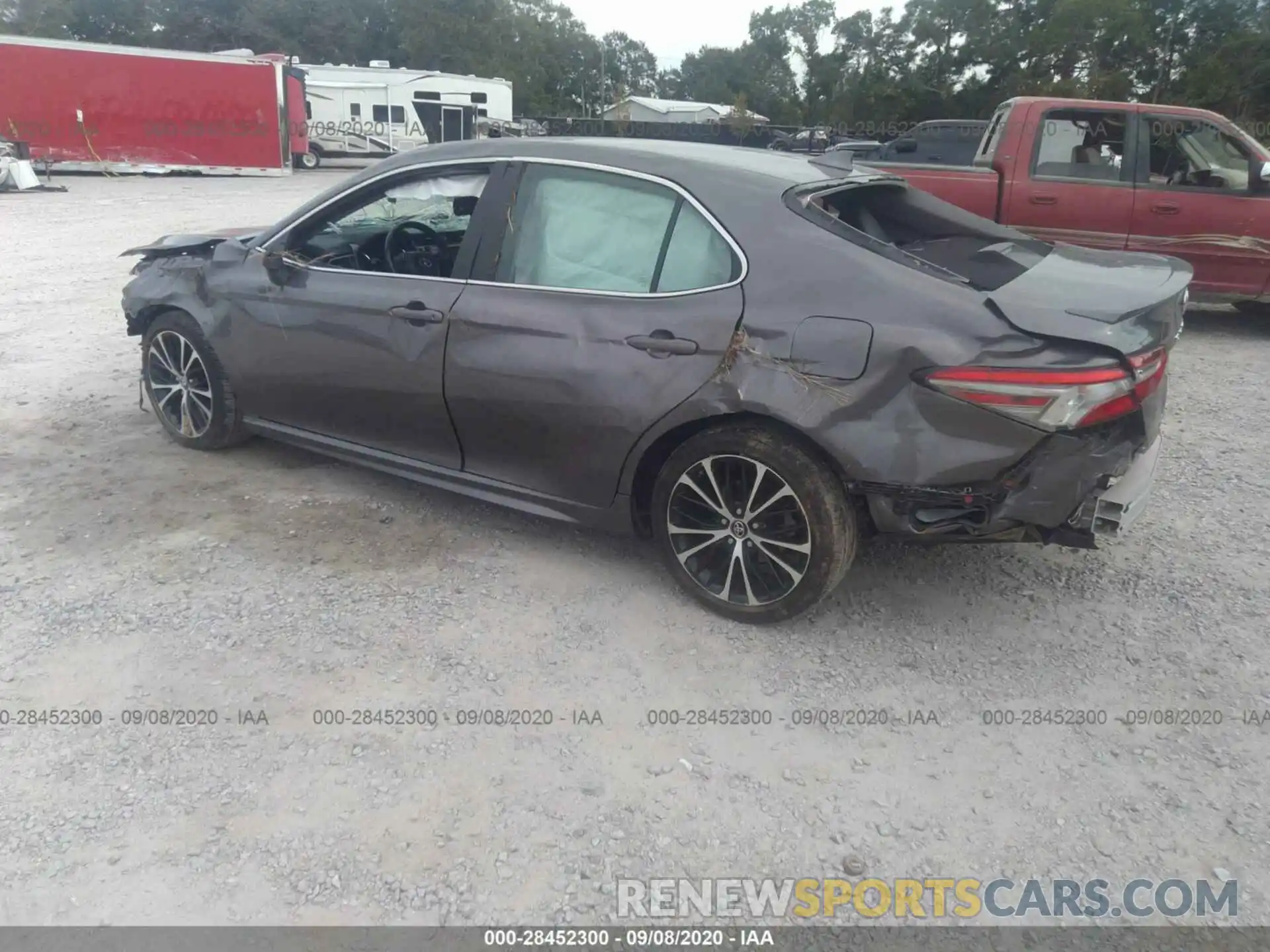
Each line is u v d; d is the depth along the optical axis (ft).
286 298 13.82
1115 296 10.05
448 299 12.27
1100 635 11.28
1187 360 23.93
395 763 8.91
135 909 7.34
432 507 14.24
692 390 10.64
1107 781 8.93
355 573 12.24
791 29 207.51
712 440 10.78
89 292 29.17
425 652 10.60
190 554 12.59
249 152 85.15
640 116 161.48
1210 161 25.05
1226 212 24.71
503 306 11.84
